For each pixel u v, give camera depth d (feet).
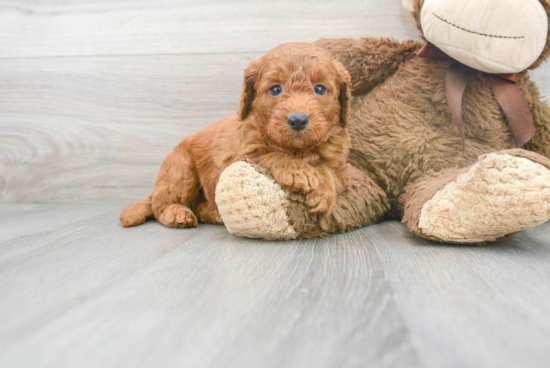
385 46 5.65
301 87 3.93
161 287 2.75
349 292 2.61
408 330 2.07
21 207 7.08
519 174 3.30
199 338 2.01
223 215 4.07
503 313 2.27
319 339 1.99
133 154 7.36
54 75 7.47
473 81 5.02
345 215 4.44
